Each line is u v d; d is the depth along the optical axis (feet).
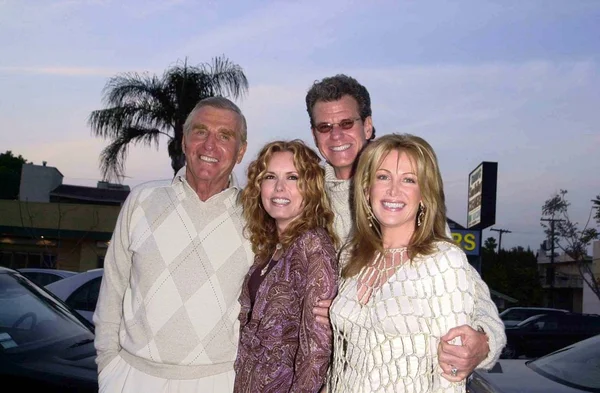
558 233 114.01
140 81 55.93
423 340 8.59
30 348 12.95
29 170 108.47
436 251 8.84
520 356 45.29
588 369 15.19
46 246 84.48
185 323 11.02
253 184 11.14
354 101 12.76
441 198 9.23
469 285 8.73
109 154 55.36
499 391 13.79
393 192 9.12
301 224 10.53
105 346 11.63
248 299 11.10
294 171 10.69
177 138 55.72
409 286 8.78
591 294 114.83
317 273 9.91
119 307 11.85
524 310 57.11
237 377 10.66
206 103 11.84
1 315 13.80
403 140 9.26
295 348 10.11
